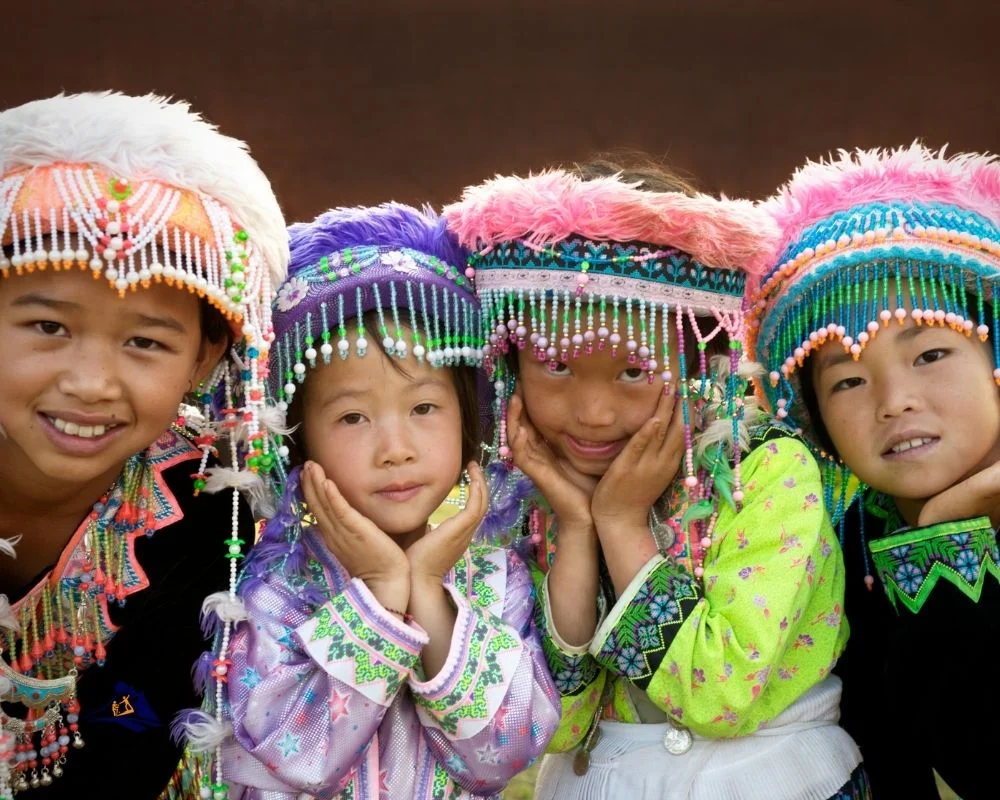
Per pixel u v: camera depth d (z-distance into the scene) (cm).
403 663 245
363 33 1043
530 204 256
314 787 241
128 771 256
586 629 274
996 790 269
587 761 282
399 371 259
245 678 250
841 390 280
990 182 278
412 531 276
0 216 216
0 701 243
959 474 270
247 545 271
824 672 279
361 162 1040
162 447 262
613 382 267
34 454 226
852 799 280
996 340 275
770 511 272
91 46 1015
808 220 283
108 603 254
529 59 1050
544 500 292
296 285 260
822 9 1032
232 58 1030
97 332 224
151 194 223
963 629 265
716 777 268
